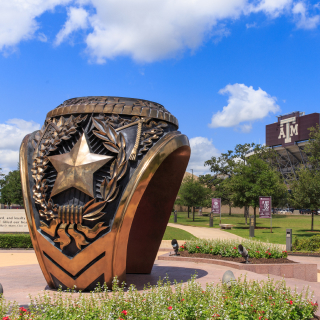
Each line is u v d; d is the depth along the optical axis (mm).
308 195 24828
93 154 5336
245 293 4832
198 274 7270
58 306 3883
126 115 5598
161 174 7000
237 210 64062
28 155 5879
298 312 4629
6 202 44938
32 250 15203
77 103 5859
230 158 49219
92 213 5090
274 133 76188
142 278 6742
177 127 6609
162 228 7188
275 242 18734
